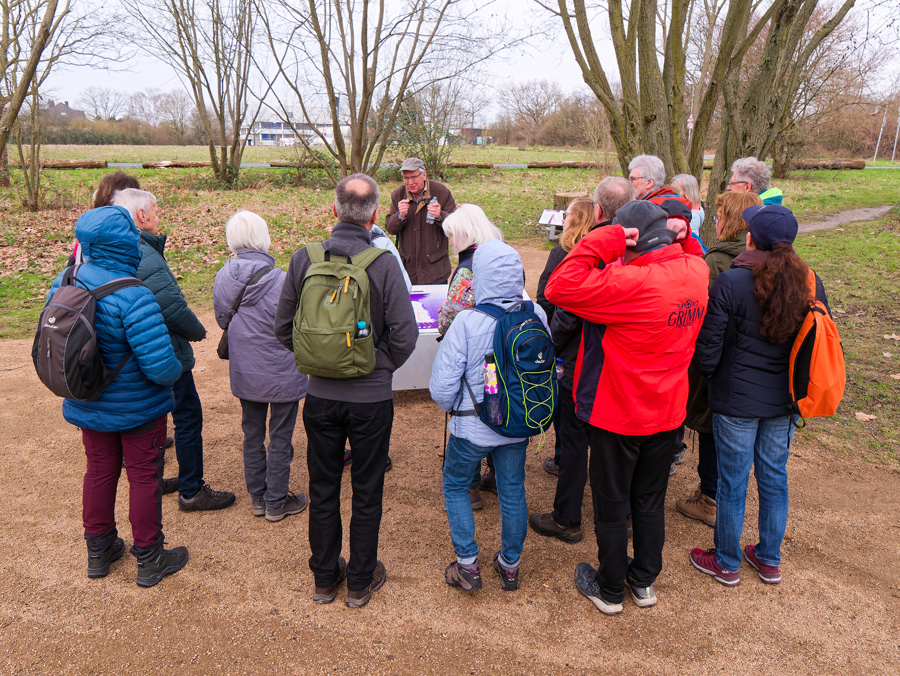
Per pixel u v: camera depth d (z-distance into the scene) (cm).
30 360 571
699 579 288
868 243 1044
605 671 235
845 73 1873
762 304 244
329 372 228
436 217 505
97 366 236
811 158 2658
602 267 223
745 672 235
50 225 1155
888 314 670
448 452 265
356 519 257
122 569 291
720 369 264
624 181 282
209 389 519
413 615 264
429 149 2088
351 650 244
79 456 404
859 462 394
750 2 549
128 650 242
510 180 2147
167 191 1716
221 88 1778
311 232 1202
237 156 1883
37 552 303
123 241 244
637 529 256
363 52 1211
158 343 246
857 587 282
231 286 298
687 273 222
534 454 416
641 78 592
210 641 248
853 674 234
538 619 262
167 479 362
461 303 293
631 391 225
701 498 334
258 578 286
